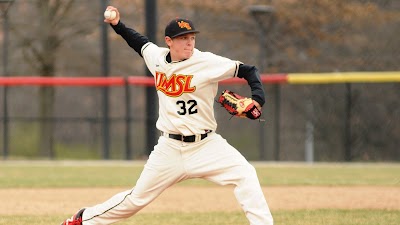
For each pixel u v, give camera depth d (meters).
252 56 54.28
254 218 14.23
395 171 37.19
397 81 42.34
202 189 28.27
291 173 35.97
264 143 47.62
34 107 51.44
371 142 46.81
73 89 52.88
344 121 47.06
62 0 50.84
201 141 14.58
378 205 23.55
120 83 42.97
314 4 55.25
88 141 49.56
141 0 52.75
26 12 50.62
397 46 53.78
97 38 51.16
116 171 36.88
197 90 14.38
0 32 51.34
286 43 53.94
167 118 14.70
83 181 31.19
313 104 47.97
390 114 46.94
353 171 37.25
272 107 47.91
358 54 53.78
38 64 50.66
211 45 55.34
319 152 47.50
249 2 55.34
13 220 19.94
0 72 50.62
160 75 14.73
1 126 49.31
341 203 24.11
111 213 15.08
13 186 29.11
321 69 52.09
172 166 14.68
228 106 14.17
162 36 54.06
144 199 14.93
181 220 20.16
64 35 51.00
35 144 48.59
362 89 47.06
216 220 20.17
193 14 55.75
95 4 51.00
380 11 55.00
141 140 51.69
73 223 15.28
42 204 23.88
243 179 14.37
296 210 22.22
